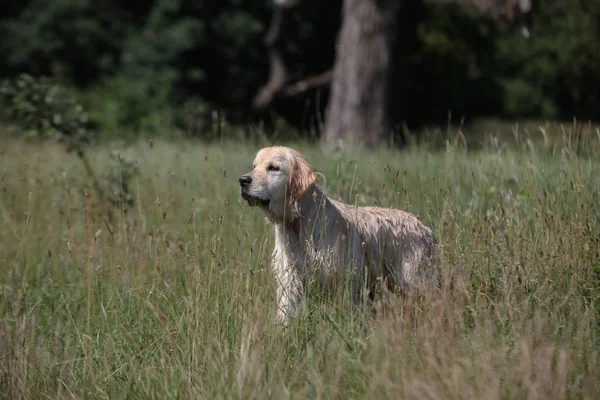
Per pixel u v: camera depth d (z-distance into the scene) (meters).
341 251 8.77
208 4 37.69
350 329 7.80
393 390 6.54
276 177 8.90
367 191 10.74
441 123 41.25
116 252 10.06
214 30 37.31
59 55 37.41
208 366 7.47
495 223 8.92
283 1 32.03
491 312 7.96
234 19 37.38
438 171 12.21
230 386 7.14
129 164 12.47
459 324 7.50
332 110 24.59
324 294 8.65
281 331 7.96
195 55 38.19
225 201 9.65
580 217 8.94
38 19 37.31
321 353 7.43
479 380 6.51
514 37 43.50
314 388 6.92
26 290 9.55
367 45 23.94
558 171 10.13
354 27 24.09
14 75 37.72
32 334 7.99
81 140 13.16
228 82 38.44
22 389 7.49
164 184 13.16
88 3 37.59
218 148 14.14
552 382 6.64
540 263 8.36
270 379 6.96
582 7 45.00
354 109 24.06
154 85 34.38
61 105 13.16
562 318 7.79
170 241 10.31
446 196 9.35
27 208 12.70
